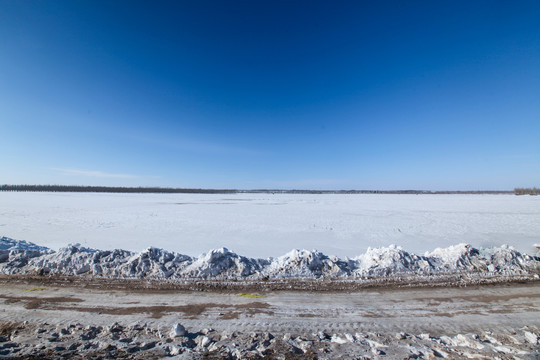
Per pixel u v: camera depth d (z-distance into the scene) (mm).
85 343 3752
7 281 6199
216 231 16531
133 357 3453
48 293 5523
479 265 7348
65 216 22578
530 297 5527
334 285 6145
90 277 6488
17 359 3369
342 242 13719
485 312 4848
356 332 4137
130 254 7684
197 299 5309
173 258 7449
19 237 13805
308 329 4211
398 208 33719
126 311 4750
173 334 3973
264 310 4855
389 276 6730
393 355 3547
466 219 22438
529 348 3729
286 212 28359
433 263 7512
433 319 4570
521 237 14727
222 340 3875
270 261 7652
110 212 26172
